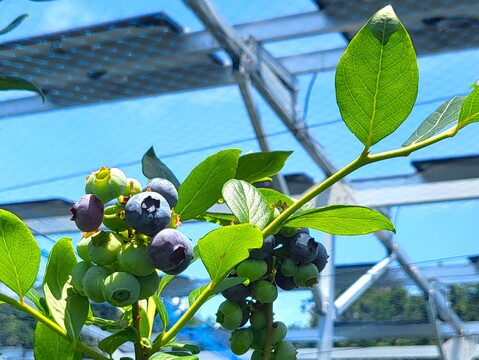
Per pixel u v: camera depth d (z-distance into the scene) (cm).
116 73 357
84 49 337
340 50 379
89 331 175
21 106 372
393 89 75
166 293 283
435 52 367
